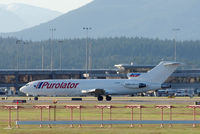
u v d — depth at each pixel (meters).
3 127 156.88
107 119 179.50
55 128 153.38
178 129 150.38
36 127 157.00
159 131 145.38
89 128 153.50
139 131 145.38
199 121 159.38
